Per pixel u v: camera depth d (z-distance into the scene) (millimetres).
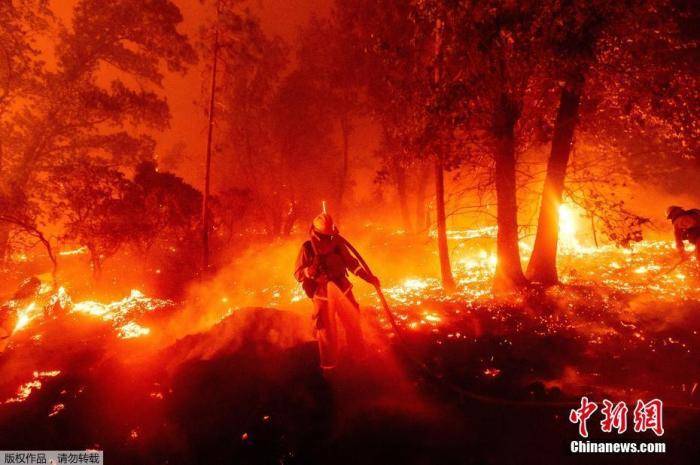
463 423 3867
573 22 7238
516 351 5840
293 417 4098
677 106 8703
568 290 8828
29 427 4270
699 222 8195
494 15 7438
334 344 4922
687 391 4418
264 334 5934
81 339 8469
